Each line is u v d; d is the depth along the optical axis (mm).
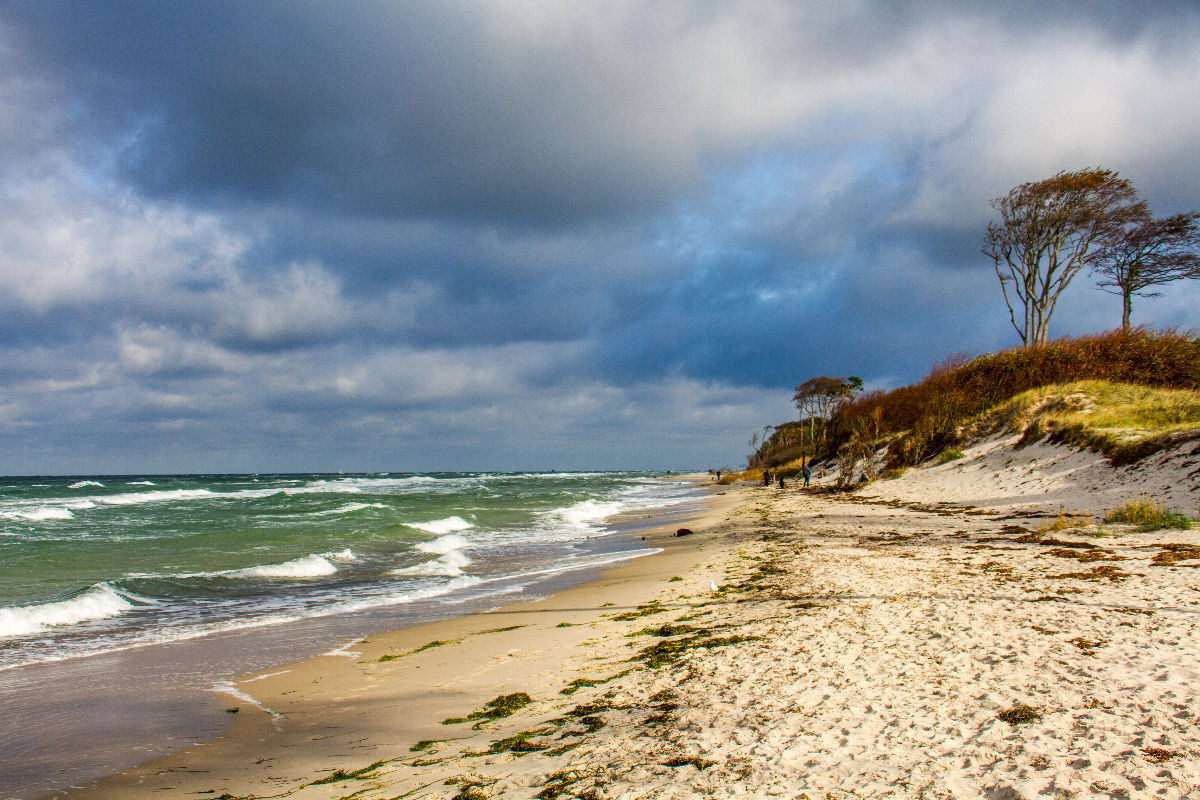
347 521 29641
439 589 14414
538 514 33531
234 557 19172
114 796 5105
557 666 7961
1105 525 14688
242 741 6227
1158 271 36844
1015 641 6688
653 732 5297
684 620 9680
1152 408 23141
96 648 9883
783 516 25562
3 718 6941
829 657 6801
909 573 11430
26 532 26000
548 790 4371
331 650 9633
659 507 39219
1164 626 6816
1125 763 3840
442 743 5762
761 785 4070
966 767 4031
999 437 29078
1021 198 38219
